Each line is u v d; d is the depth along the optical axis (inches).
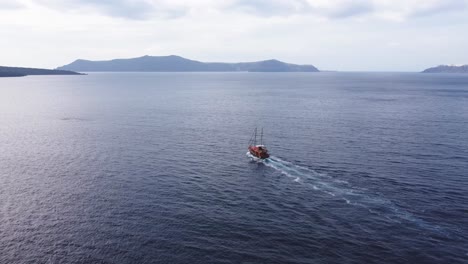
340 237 2048.5
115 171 3142.2
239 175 3063.5
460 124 5236.2
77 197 2588.6
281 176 3034.0
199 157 3587.6
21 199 2549.2
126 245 1972.2
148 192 2684.5
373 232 2098.9
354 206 2436.0
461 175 2972.4
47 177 2987.2
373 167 3206.2
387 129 4896.7
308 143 4109.3
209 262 1819.6
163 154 3686.0
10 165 3299.7
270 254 1891.0
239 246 1961.1
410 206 2422.5
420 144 4001.0
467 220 2229.3
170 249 1931.6
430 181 2851.9
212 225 2185.0
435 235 2063.2
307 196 2610.7
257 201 2534.5
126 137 4468.5
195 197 2598.4
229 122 5580.7
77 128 5068.9
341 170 3147.1
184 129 5000.0
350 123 5403.5
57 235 2078.0
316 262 1824.6
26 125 5324.8
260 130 4911.4
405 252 1902.1
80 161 3432.6
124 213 2342.5
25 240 2025.1
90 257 1868.8
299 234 2081.7
